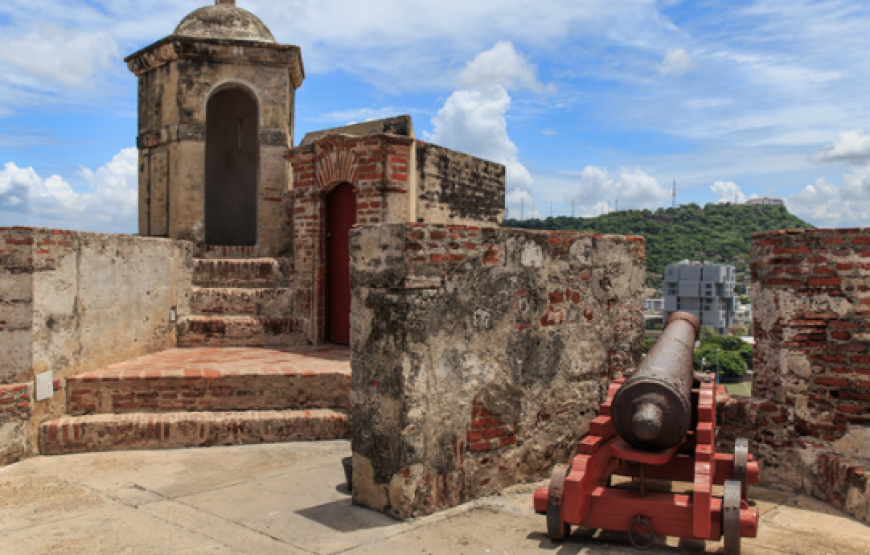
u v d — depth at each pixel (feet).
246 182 44.96
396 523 15.92
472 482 17.74
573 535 15.48
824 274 18.40
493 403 18.19
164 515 16.25
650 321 275.59
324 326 32.53
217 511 16.58
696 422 17.71
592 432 16.26
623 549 14.67
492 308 18.03
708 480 14.21
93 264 24.58
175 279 31.17
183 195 38.32
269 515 16.34
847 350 18.12
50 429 21.45
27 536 14.82
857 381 17.98
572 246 20.48
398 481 16.11
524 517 16.56
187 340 31.40
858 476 16.74
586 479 14.96
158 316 29.71
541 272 19.48
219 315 32.63
